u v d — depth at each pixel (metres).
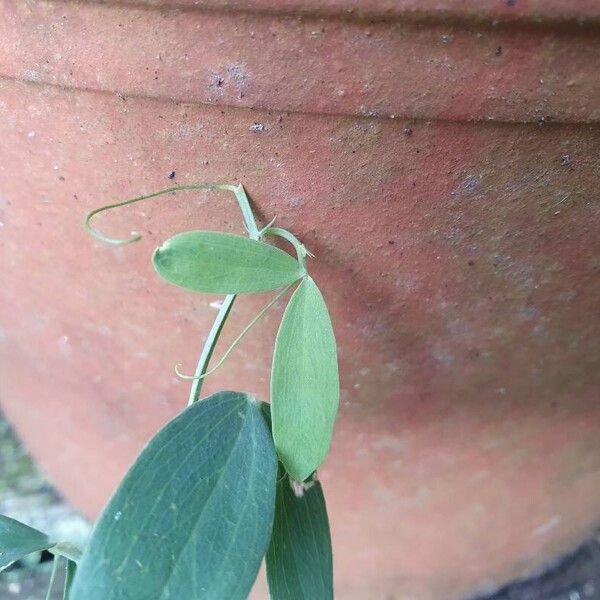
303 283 0.15
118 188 0.16
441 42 0.13
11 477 0.35
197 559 0.13
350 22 0.12
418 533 0.25
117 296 0.19
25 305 0.21
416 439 0.21
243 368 0.19
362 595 0.27
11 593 0.30
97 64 0.14
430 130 0.14
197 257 0.14
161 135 0.15
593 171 0.14
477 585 0.28
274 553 0.15
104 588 0.12
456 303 0.17
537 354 0.19
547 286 0.17
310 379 0.14
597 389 0.21
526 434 0.22
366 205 0.15
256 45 0.13
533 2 0.12
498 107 0.13
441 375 0.19
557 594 0.29
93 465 0.26
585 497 0.26
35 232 0.18
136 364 0.21
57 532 0.32
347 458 0.22
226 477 0.14
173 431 0.14
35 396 0.25
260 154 0.15
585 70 0.13
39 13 0.14
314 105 0.14
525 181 0.15
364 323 0.18
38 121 0.16
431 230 0.15
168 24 0.13
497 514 0.24
